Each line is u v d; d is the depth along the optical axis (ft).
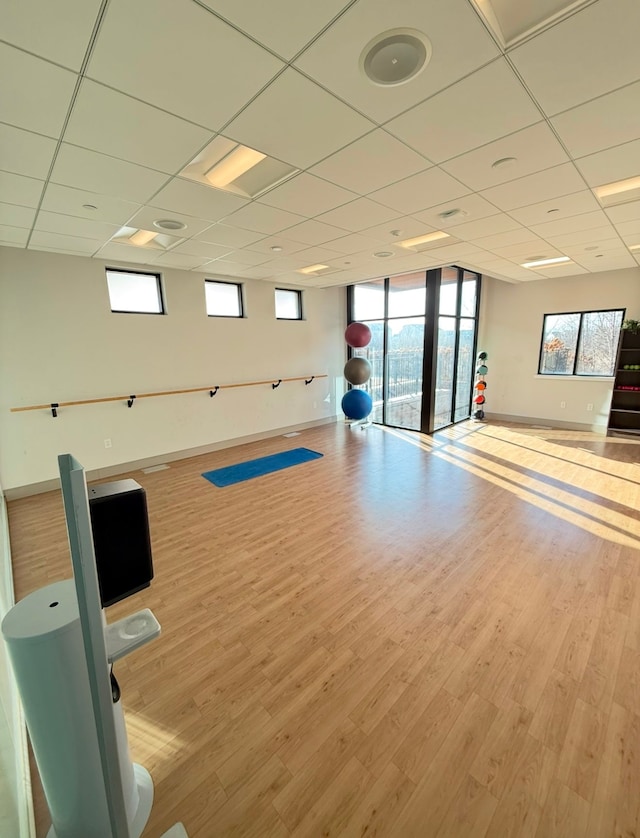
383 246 13.30
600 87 5.09
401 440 20.52
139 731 5.18
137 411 15.97
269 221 10.25
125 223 10.18
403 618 7.24
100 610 3.05
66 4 3.66
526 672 6.00
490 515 11.53
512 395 24.21
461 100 5.34
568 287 21.11
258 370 20.43
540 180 8.02
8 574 8.13
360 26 4.06
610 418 20.39
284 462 17.02
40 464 13.67
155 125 5.73
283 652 6.50
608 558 9.16
